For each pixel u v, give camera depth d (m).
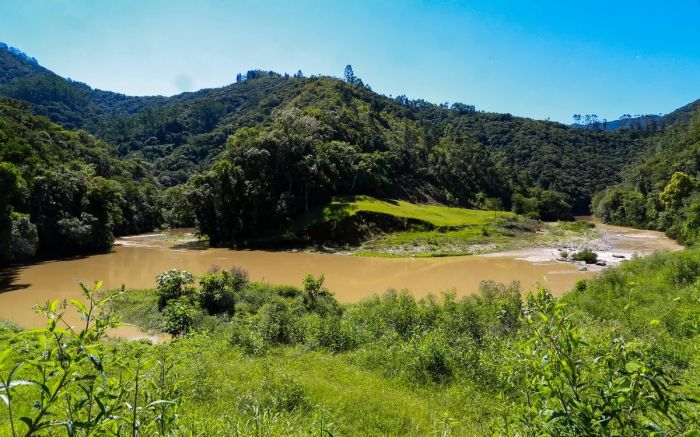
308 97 133.00
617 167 151.50
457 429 7.25
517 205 105.38
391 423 7.76
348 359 13.27
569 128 182.50
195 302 19.53
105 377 2.40
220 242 59.47
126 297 23.97
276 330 16.05
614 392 2.30
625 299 15.98
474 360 10.95
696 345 8.47
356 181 76.12
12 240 38.47
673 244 55.94
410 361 11.57
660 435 2.15
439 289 31.00
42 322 21.30
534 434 2.70
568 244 55.84
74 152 87.31
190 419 5.47
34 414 5.80
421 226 60.72
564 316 2.68
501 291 19.02
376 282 33.97
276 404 7.85
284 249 54.41
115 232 72.62
